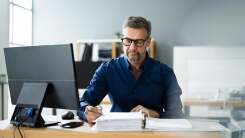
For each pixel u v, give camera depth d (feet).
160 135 3.03
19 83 4.26
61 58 3.72
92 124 3.88
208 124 3.52
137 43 4.44
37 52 3.95
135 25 4.39
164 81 4.96
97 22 14.37
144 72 4.99
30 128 3.68
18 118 3.91
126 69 5.01
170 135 3.03
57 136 3.35
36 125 3.75
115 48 13.14
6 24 10.03
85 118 4.10
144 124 3.37
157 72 4.98
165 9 12.13
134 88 5.00
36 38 14.62
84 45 13.50
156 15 12.56
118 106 5.06
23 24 13.88
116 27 14.19
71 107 3.80
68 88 3.75
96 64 9.00
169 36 12.20
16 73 4.27
